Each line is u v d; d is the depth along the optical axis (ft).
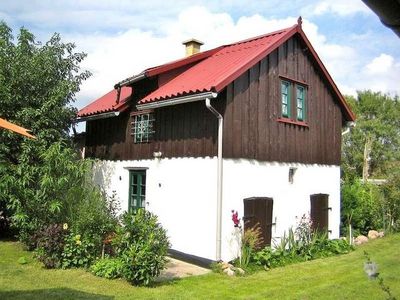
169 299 22.61
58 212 31.89
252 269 30.73
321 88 43.37
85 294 22.70
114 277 26.30
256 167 34.53
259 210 34.19
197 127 33.68
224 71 33.47
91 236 29.07
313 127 41.81
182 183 34.68
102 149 46.73
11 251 33.24
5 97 37.11
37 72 39.27
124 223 26.76
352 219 47.96
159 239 26.27
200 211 32.68
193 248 32.94
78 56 43.50
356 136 136.98
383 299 23.48
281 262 32.94
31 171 36.40
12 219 36.24
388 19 4.64
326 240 38.93
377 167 137.49
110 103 45.96
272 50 36.14
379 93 147.23
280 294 24.50
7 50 39.73
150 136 39.04
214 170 31.76
